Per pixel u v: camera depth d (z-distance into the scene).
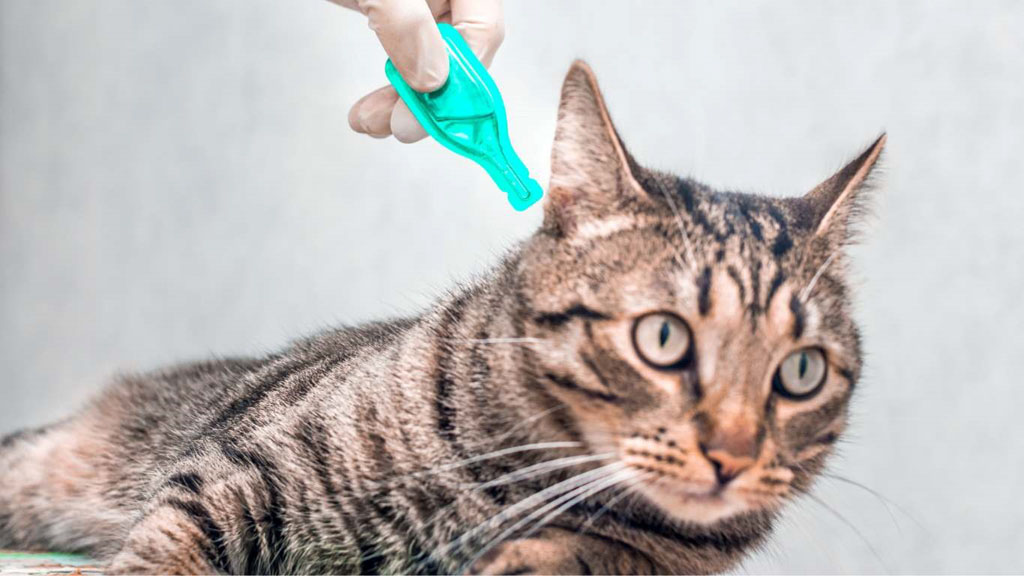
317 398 0.53
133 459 0.66
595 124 0.49
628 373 0.46
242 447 0.52
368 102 0.57
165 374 0.71
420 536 0.50
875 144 0.51
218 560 0.50
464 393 0.50
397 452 0.50
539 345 0.48
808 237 0.50
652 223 0.48
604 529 0.48
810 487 0.50
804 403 0.48
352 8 0.59
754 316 0.47
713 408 0.46
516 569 0.45
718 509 0.46
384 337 0.57
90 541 0.67
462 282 0.55
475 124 0.50
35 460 0.69
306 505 0.50
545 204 0.49
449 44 0.50
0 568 0.56
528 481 0.48
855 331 0.50
